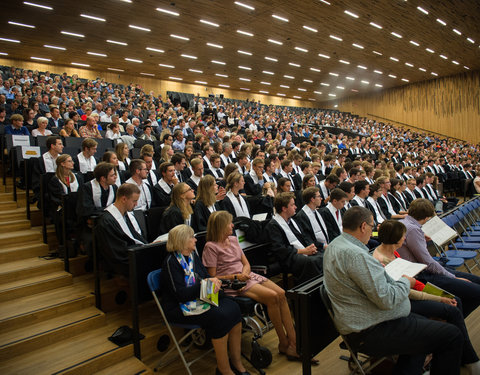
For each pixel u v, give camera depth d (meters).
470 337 3.10
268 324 3.07
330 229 4.32
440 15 12.83
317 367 2.72
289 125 15.91
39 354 2.61
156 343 2.89
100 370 2.55
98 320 3.02
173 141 8.03
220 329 2.43
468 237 5.47
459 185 12.91
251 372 2.67
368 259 2.09
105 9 11.67
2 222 4.21
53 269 3.59
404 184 6.77
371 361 2.58
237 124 14.63
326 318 2.38
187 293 2.47
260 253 3.63
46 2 11.06
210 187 3.86
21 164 5.09
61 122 7.70
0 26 13.10
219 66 19.83
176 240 2.58
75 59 18.12
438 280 3.02
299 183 7.25
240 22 13.09
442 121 24.72
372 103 29.11
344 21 13.15
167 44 15.61
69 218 3.69
